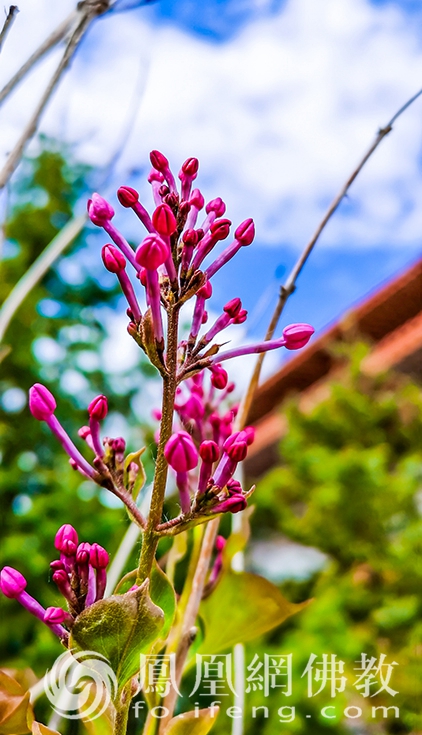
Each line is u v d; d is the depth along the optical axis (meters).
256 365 0.19
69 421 0.92
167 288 0.15
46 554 0.60
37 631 0.54
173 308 0.15
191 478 0.18
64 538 0.15
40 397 0.15
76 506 0.62
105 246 0.15
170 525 0.15
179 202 0.16
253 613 0.18
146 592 0.14
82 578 0.15
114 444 0.15
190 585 0.18
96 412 0.15
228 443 0.15
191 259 0.15
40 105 0.19
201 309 0.16
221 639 0.18
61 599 0.16
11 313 0.22
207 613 0.18
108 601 0.14
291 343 0.16
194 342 0.16
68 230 0.23
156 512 0.15
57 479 0.69
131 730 0.19
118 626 0.14
